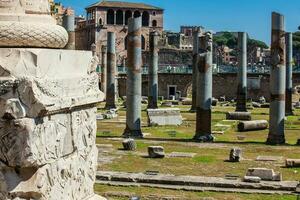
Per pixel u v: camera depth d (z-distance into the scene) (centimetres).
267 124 4578
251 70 8981
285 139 3875
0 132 995
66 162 1110
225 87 8850
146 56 11438
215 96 8894
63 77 1106
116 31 13700
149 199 2067
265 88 8550
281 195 2152
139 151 3219
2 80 993
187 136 4022
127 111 3875
